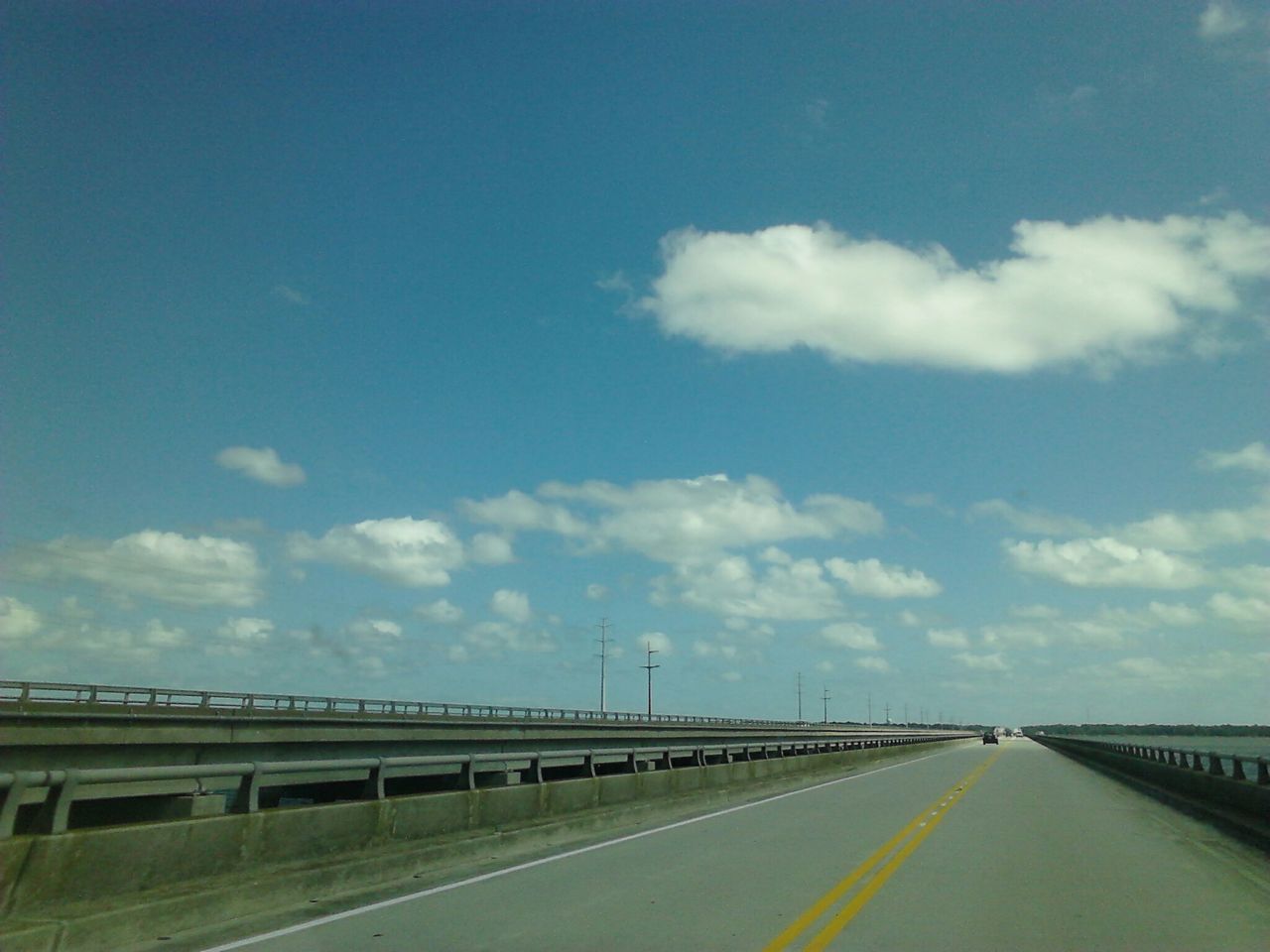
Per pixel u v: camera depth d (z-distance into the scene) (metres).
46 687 31.84
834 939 9.72
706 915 10.81
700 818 22.28
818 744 44.47
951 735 149.62
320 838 12.14
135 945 8.96
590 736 62.69
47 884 8.62
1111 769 46.41
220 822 10.62
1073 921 10.64
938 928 10.23
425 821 14.35
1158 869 14.59
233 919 10.20
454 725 50.12
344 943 9.35
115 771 9.52
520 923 10.33
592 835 18.64
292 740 40.38
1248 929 10.29
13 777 8.52
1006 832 19.53
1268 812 19.42
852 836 18.67
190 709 36.09
